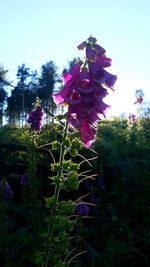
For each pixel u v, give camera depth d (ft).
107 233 2.22
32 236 1.77
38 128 2.04
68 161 1.00
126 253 2.03
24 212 2.12
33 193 1.97
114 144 3.14
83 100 0.91
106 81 0.92
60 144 0.99
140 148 3.16
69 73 0.93
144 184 2.56
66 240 1.00
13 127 3.76
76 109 0.92
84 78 0.91
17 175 2.64
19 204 2.28
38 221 1.84
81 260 1.88
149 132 3.80
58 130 0.98
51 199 1.00
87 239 2.15
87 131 0.94
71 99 0.91
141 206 2.39
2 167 2.69
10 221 2.03
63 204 1.00
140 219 2.35
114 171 2.71
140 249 2.11
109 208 2.39
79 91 0.91
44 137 2.70
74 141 0.97
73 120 0.93
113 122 4.62
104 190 2.56
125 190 2.56
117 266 1.98
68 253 1.09
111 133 3.52
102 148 2.91
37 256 1.01
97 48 0.93
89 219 2.34
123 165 2.73
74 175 0.99
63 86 0.93
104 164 2.74
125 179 2.61
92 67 0.91
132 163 2.82
